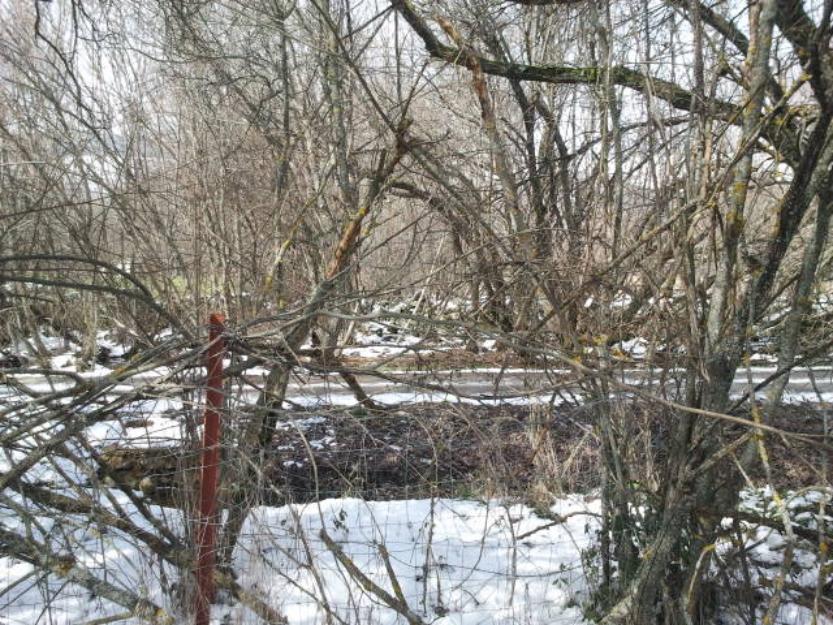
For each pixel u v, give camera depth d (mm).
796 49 3109
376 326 9297
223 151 6293
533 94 5465
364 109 5629
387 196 5188
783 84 3326
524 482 4445
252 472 3523
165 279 4574
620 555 3584
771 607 2693
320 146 5914
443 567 4016
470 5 4648
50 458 3014
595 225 3666
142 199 4758
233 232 6012
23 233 5055
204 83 6301
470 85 5445
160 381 3162
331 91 5789
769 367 7426
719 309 3066
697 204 3105
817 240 3023
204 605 3203
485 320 4070
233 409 3254
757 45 2918
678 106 3660
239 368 3236
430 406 3516
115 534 3240
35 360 5512
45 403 2943
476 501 4508
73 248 4711
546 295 3412
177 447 3549
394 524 4352
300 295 5371
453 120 5801
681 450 3170
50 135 5238
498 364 5352
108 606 3564
